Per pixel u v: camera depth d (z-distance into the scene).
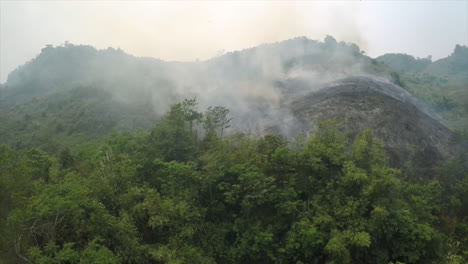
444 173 34.53
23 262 18.14
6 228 17.91
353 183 22.69
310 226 21.50
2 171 21.25
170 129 31.44
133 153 30.84
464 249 24.66
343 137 28.02
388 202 21.89
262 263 22.36
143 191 24.16
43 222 18.94
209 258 21.95
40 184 22.95
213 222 24.98
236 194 23.80
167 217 22.09
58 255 16.73
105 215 20.19
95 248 18.28
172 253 20.17
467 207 29.70
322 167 24.06
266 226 23.25
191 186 25.16
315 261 20.98
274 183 24.48
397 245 21.30
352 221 21.42
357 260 20.95
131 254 19.91
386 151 36.59
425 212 25.08
